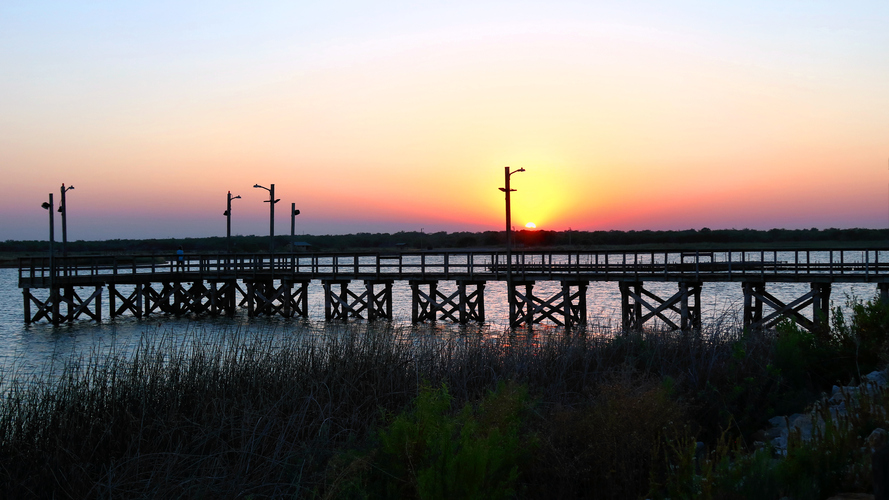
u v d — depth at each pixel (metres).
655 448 6.25
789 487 4.99
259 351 10.32
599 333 14.30
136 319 34.53
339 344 10.59
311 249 122.38
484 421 6.57
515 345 12.12
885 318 10.27
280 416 8.19
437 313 37.19
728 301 36.56
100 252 117.56
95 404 8.30
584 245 125.56
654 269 26.83
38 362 16.34
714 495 5.03
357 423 8.34
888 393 6.36
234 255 37.03
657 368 10.65
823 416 5.86
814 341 10.70
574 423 7.16
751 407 8.55
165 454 7.09
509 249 29.69
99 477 6.93
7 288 63.56
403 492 5.82
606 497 6.37
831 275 22.75
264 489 6.79
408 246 136.88
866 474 4.91
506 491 5.57
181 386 8.91
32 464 7.16
